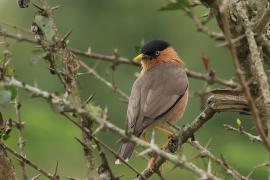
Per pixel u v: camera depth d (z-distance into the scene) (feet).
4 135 27.07
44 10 26.76
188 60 85.51
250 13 28.40
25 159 26.35
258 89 26.05
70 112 24.23
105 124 22.86
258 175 65.82
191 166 23.03
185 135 27.81
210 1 24.26
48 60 25.76
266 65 27.78
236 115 71.56
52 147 63.10
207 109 27.43
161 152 23.16
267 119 23.43
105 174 25.11
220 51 82.74
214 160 24.04
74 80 26.35
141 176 26.48
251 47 24.17
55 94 23.26
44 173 26.30
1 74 23.65
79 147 63.57
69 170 62.49
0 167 27.02
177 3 22.65
